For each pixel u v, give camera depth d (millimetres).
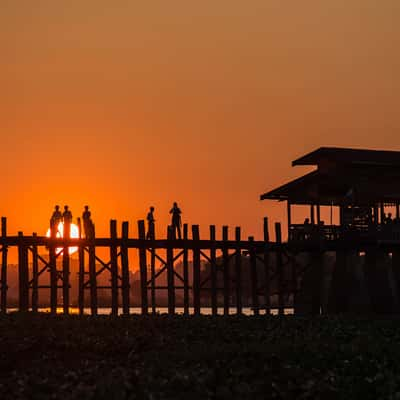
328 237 100750
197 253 93500
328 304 100062
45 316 79938
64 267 91250
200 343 67750
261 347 62969
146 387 51125
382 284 97938
